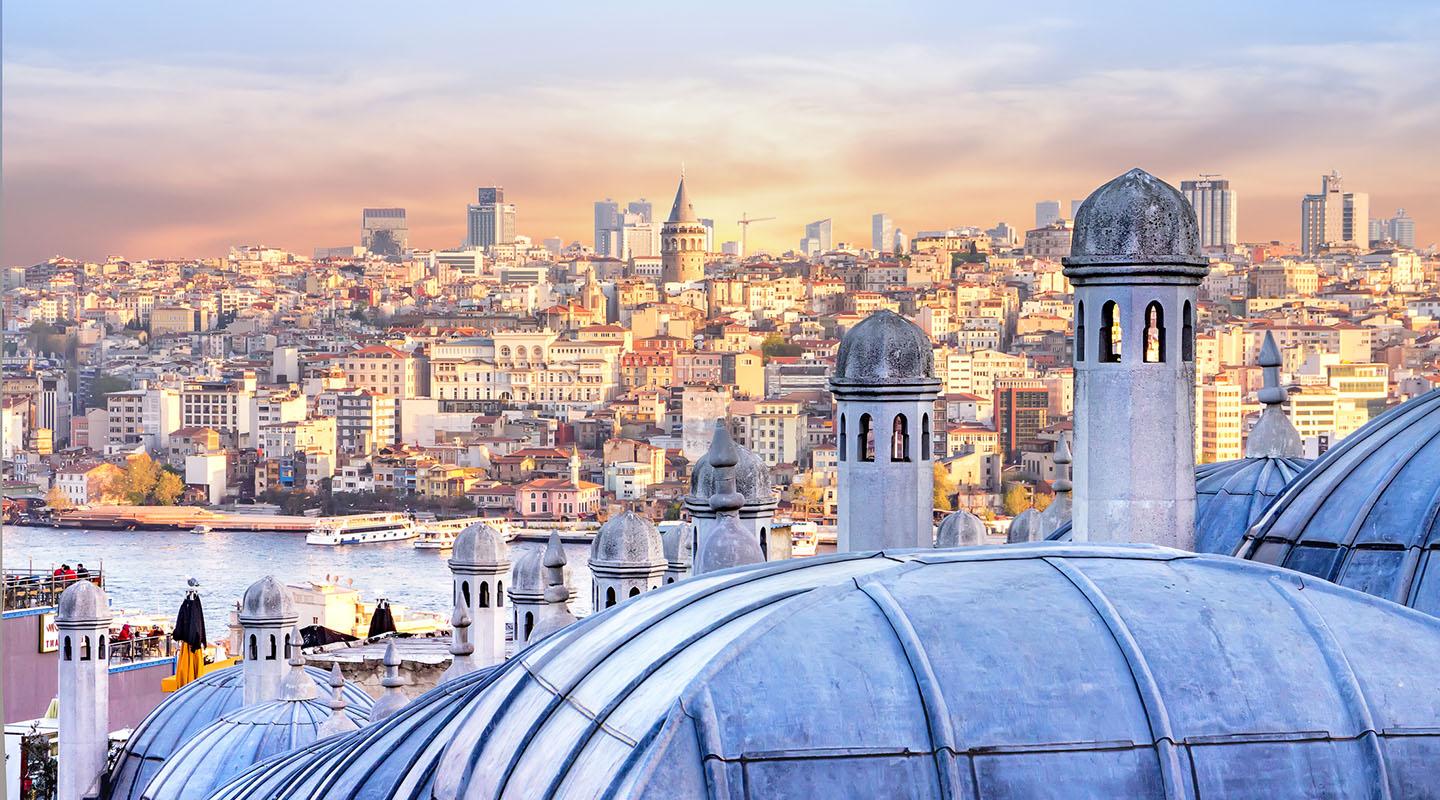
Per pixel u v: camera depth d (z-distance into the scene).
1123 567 16.50
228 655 79.75
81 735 46.38
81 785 46.47
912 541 25.34
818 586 16.06
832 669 14.83
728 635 15.43
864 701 14.62
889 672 14.86
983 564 16.56
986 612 15.46
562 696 15.95
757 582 17.03
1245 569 16.55
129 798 45.53
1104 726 14.70
